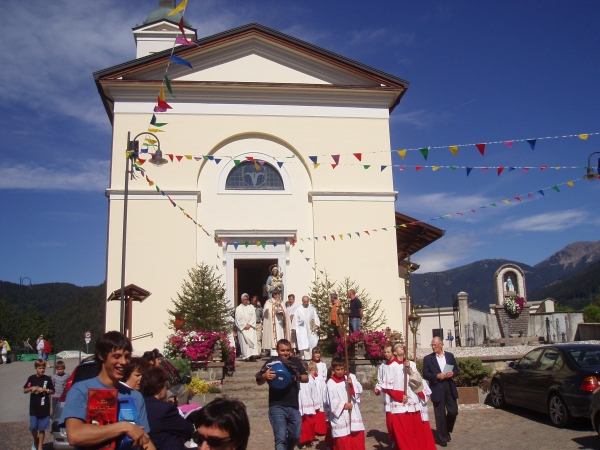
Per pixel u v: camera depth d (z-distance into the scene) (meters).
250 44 19.56
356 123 19.56
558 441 9.88
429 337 29.06
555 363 11.44
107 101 19.55
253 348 16.53
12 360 37.06
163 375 5.30
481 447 9.70
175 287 17.81
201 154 18.80
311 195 18.95
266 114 19.25
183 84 18.80
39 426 10.27
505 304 25.47
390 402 9.05
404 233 22.55
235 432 3.12
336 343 15.84
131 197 18.16
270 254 18.62
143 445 3.78
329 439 9.58
